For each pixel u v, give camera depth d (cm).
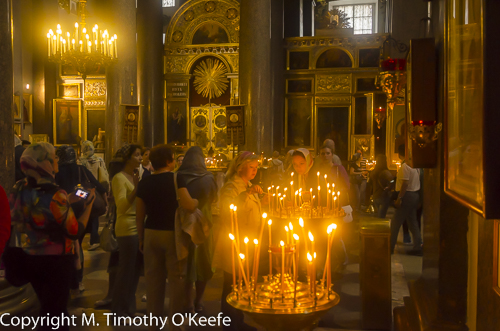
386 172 822
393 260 680
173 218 368
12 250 318
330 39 2023
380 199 827
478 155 182
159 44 2100
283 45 2067
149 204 372
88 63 1317
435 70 324
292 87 2069
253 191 355
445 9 265
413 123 326
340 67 2020
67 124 2108
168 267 368
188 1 2111
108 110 1490
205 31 2131
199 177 406
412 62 327
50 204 311
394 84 472
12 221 312
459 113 226
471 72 198
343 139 2014
